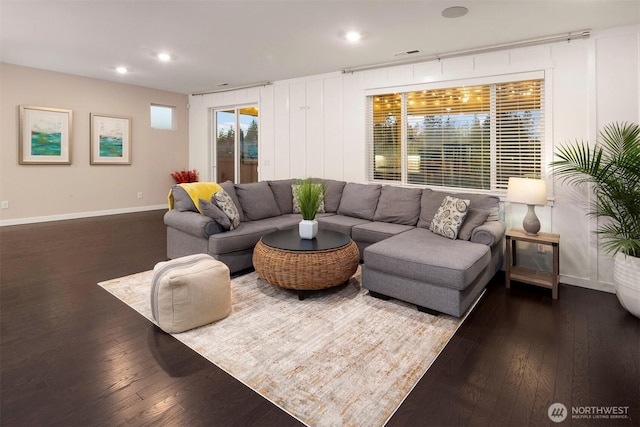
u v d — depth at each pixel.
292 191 4.94
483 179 4.14
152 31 3.75
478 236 3.22
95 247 4.60
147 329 2.49
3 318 2.63
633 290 2.66
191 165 7.96
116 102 6.79
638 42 3.14
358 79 5.04
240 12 3.20
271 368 2.05
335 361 2.12
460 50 4.06
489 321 2.67
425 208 3.97
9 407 1.70
